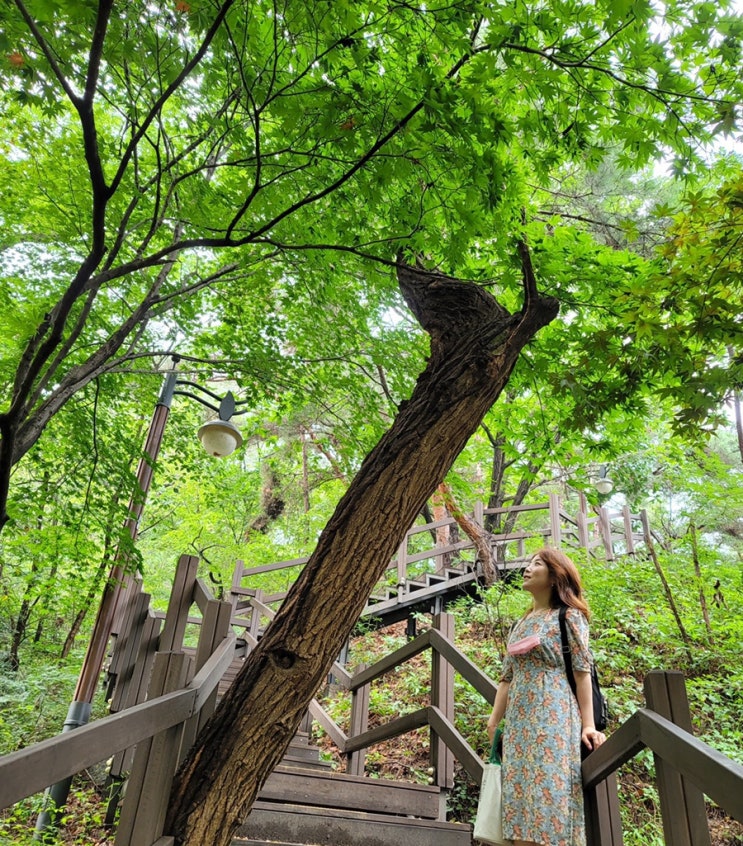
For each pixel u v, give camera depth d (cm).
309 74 298
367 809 323
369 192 299
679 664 601
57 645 1116
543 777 196
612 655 609
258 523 1555
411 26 275
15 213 495
